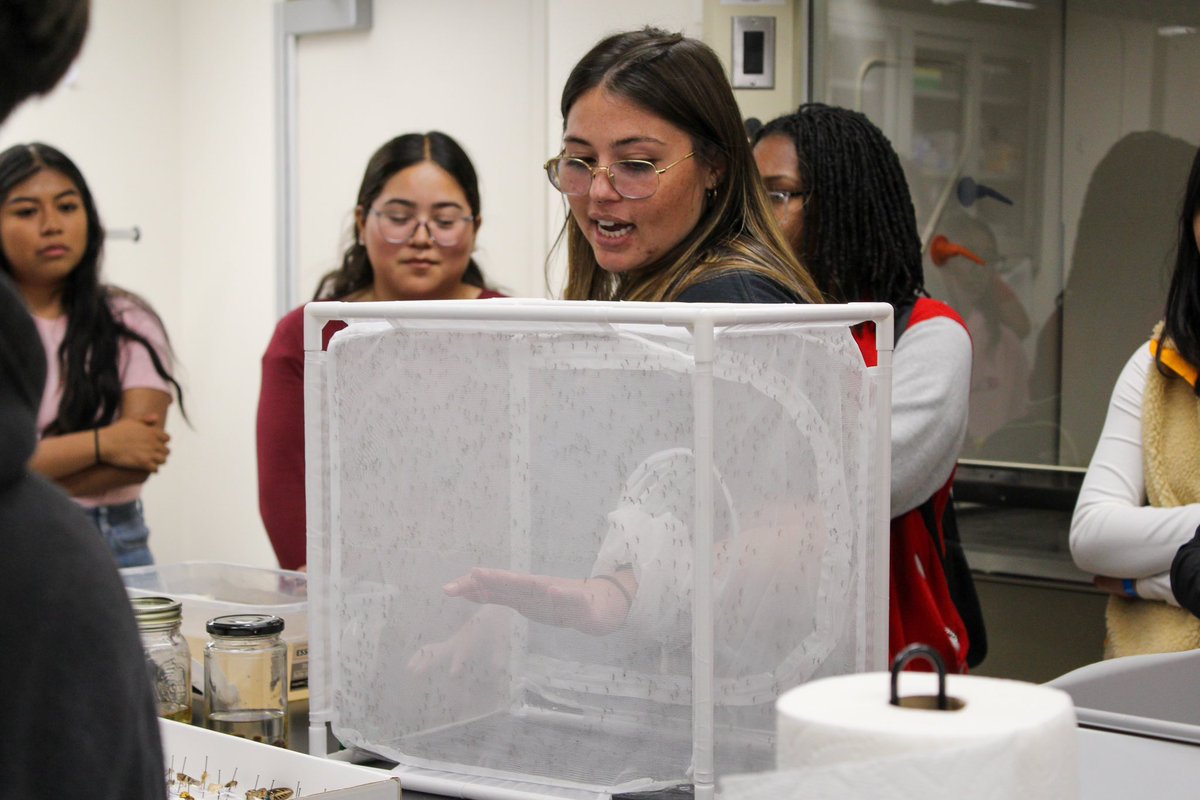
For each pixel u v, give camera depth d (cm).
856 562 102
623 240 121
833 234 159
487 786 92
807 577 95
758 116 271
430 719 95
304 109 375
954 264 261
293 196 379
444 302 90
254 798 91
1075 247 245
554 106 318
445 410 92
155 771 56
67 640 52
